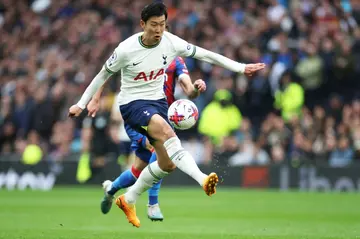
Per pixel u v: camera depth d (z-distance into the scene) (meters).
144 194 42.28
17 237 20.62
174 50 20.00
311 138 45.88
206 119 46.53
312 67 48.06
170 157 19.11
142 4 58.53
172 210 32.78
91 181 48.69
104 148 47.62
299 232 23.44
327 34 50.16
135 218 20.88
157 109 20.28
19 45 62.28
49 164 49.50
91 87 20.16
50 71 56.75
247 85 49.16
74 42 59.47
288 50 49.50
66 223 26.44
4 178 50.31
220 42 51.69
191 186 48.06
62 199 38.88
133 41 19.67
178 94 48.72
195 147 47.72
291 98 46.69
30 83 56.03
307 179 45.34
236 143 46.56
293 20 51.09
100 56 56.09
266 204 35.69
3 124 53.91
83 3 62.50
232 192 43.91
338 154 45.25
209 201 37.59
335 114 47.59
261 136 46.66
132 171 22.88
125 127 23.02
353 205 35.03
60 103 52.97
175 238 20.91
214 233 22.80
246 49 50.00
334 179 44.84
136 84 20.11
